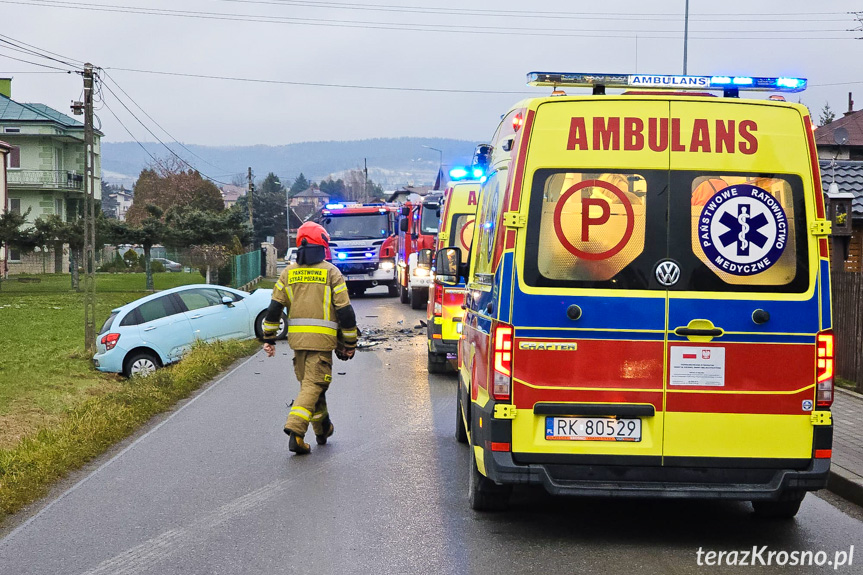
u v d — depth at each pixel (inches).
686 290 203.3
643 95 204.5
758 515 239.8
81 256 1886.1
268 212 4498.0
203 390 479.5
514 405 204.7
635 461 203.9
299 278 323.9
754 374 203.5
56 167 2262.6
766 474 204.4
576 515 242.4
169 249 1573.6
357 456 314.3
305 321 321.7
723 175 203.6
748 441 203.8
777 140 204.5
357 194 7081.7
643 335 203.3
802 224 204.4
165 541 220.5
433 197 1049.5
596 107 204.4
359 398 441.7
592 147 203.9
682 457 203.9
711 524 235.0
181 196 3080.7
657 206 203.5
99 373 591.2
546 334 204.2
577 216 204.1
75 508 252.5
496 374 205.3
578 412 203.9
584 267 204.4
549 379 204.4
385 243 1302.9
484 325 222.7
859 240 753.6
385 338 725.3
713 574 195.0
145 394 426.3
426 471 290.8
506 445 204.7
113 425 360.2
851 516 244.2
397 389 471.2
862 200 747.4
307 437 351.3
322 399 331.6
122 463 309.1
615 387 203.8
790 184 204.4
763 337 203.3
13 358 659.4
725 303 202.8
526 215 204.7
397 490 267.3
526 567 198.8
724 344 203.2
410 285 1047.6
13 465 287.4
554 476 204.7
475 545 215.0
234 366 577.3
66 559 208.2
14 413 428.1
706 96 205.9
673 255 203.5
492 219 237.1
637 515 243.1
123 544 218.8
